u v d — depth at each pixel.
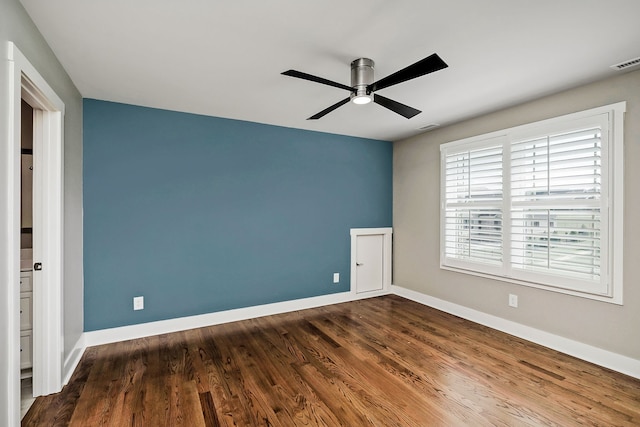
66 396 2.13
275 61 2.26
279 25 1.82
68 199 2.41
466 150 3.64
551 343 2.89
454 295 3.86
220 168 3.56
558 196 2.80
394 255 4.84
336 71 2.42
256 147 3.77
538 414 1.96
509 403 2.07
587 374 2.42
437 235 4.10
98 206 2.97
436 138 4.10
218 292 3.55
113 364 2.58
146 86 2.68
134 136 3.13
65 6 1.63
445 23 1.80
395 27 1.84
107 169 3.01
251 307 3.75
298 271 4.07
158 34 1.91
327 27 1.84
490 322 3.42
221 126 3.56
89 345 2.93
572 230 2.72
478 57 2.19
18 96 1.53
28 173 2.76
